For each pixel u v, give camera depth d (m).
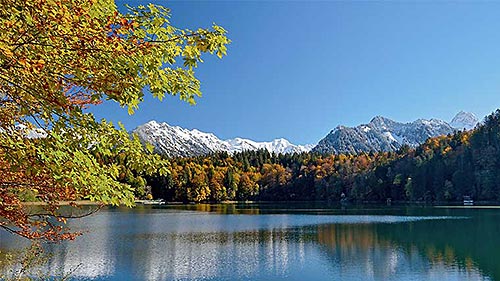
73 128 4.29
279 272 22.48
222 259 25.86
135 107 4.93
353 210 74.25
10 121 4.36
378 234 37.78
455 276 21.73
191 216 60.81
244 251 28.75
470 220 49.78
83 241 32.25
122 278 20.77
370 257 26.67
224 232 39.75
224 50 4.94
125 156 5.23
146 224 47.34
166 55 4.63
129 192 4.96
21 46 3.91
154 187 115.44
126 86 4.33
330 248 30.27
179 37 4.71
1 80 3.99
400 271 22.77
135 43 4.41
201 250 29.06
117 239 33.88
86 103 4.78
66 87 4.53
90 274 21.27
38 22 3.80
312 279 21.14
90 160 4.43
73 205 5.72
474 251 28.67
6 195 5.24
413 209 73.50
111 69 4.25
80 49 4.02
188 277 21.28
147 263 24.25
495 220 49.25
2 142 4.11
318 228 43.19
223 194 120.19
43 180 5.02
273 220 53.28
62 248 28.42
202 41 4.73
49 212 5.61
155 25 4.64
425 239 34.50
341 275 21.97
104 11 4.22
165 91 4.77
